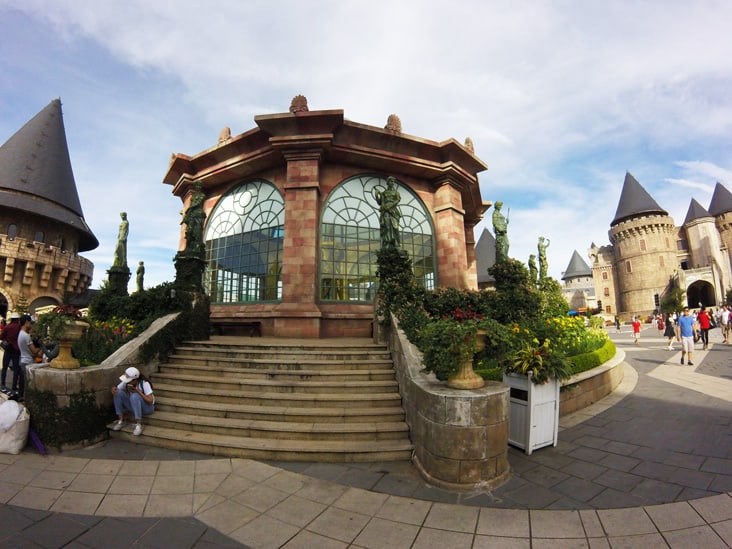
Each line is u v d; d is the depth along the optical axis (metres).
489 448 4.31
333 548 3.17
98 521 3.59
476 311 9.61
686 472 4.45
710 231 62.38
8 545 3.19
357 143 13.10
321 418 5.82
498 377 6.86
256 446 5.21
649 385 9.25
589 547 3.12
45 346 8.59
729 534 3.22
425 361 4.82
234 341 9.87
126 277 12.91
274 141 12.38
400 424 5.68
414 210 14.45
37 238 32.06
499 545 3.17
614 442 5.54
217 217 15.27
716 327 29.58
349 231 13.25
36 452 5.44
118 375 6.59
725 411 6.78
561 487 4.20
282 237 13.11
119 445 5.74
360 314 12.31
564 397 6.94
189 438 5.55
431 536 3.31
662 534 3.25
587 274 84.44
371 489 4.27
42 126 35.75
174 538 3.32
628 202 64.69
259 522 3.57
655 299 59.25
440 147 14.01
